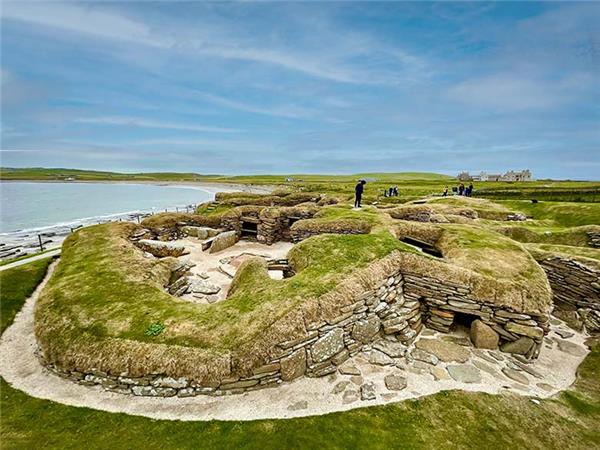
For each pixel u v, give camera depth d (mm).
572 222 24641
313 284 9234
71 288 10258
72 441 6094
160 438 6145
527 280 9977
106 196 90625
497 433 6453
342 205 24688
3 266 15406
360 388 7562
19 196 84062
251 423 6523
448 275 10102
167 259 12867
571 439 6414
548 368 8820
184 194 101562
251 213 22656
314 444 6055
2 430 6316
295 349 7773
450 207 27250
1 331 10227
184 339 7777
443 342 9570
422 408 6969
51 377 8008
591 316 11188
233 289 10789
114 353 7555
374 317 9508
